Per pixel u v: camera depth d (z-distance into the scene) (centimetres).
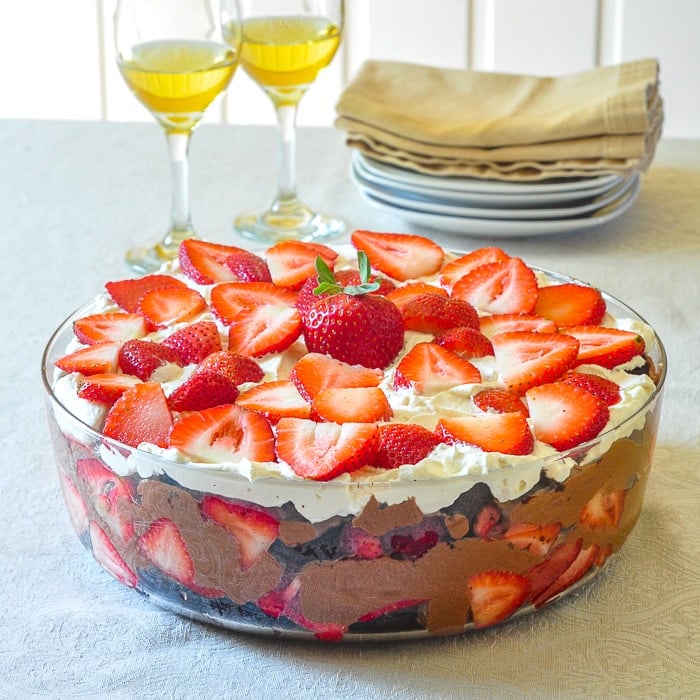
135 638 93
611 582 99
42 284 151
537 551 88
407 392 101
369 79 178
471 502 84
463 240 161
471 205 161
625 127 157
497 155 158
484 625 91
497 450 90
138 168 185
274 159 190
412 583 86
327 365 103
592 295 118
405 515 83
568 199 158
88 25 310
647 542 104
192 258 126
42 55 315
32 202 174
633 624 94
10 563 102
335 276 120
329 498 82
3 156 188
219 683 88
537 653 91
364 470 90
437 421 96
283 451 88
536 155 158
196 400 98
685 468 115
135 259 156
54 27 311
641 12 289
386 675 89
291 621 89
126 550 92
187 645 92
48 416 98
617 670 89
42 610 96
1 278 152
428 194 160
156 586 92
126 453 86
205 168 186
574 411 94
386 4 298
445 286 124
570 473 87
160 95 150
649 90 167
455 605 88
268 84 162
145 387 96
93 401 99
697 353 135
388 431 90
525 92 174
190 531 87
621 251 158
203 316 118
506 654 91
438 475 87
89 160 188
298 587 87
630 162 156
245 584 87
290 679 88
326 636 89
